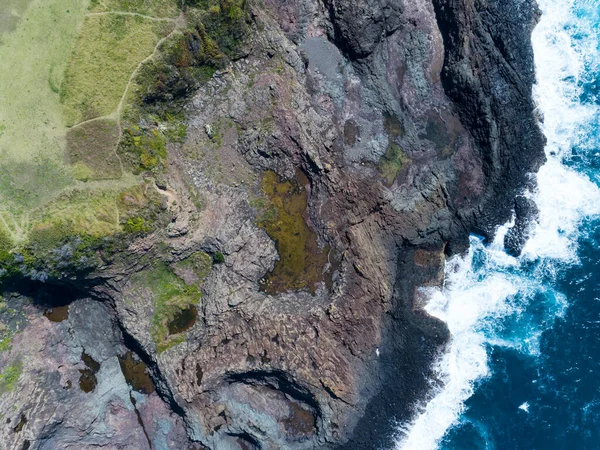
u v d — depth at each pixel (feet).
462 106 111.75
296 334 109.29
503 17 107.96
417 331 113.50
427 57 111.96
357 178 111.34
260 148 106.83
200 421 110.32
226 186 108.27
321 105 110.52
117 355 111.04
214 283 107.76
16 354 100.63
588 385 112.06
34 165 90.68
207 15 94.94
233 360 108.37
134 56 92.43
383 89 111.55
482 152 112.47
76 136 91.97
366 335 113.39
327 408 112.06
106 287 102.73
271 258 110.42
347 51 109.70
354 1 104.42
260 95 105.09
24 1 87.92
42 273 92.53
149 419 112.37
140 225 96.53
